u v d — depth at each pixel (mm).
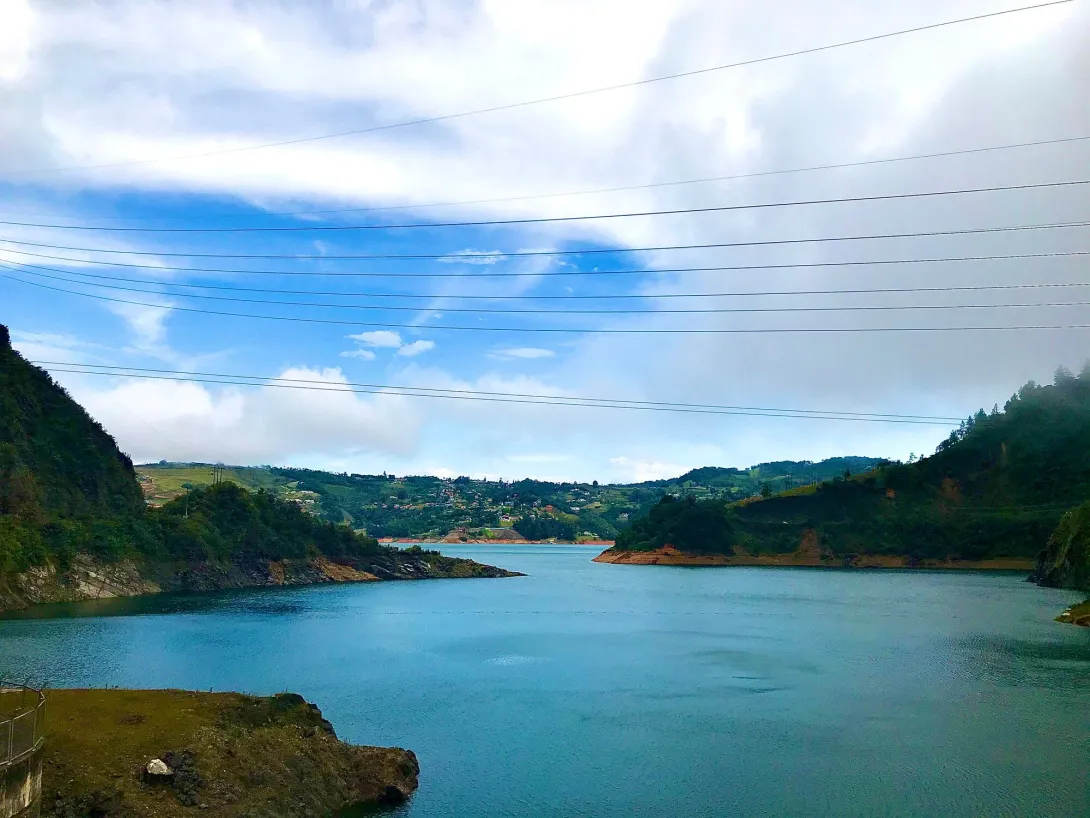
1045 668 78438
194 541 173250
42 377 181125
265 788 35781
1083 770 46406
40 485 154125
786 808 40531
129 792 32125
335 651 87312
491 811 39500
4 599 119938
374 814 38781
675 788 43219
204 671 72625
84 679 65938
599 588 190125
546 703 63000
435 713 59219
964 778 45000
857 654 87375
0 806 25750
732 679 73125
